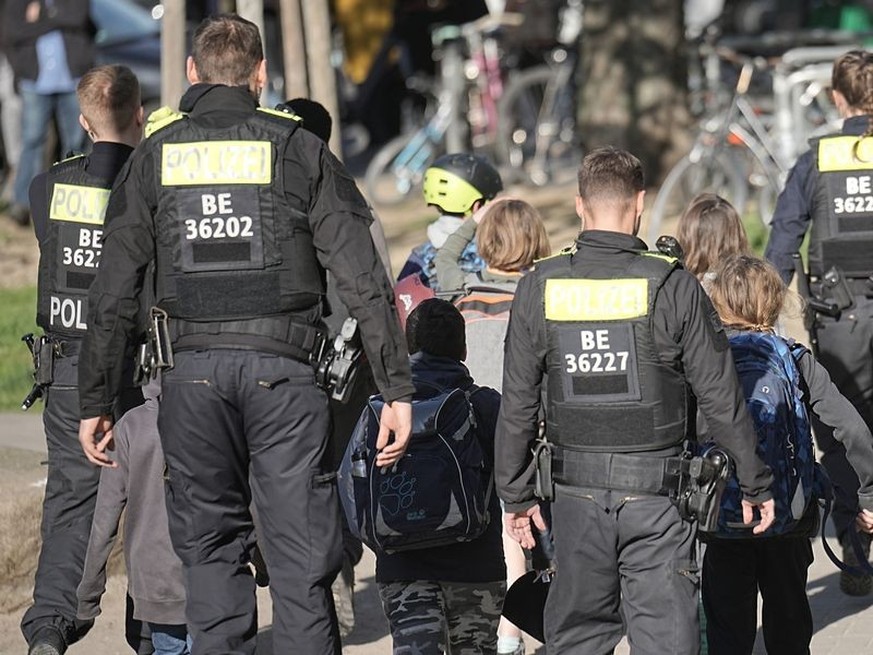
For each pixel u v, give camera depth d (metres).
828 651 16.36
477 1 50.56
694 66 40.59
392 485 13.23
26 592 17.81
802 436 13.29
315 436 12.53
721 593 13.84
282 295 12.41
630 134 40.41
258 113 12.59
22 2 38.00
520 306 12.52
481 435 13.55
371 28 56.19
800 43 41.34
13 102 44.81
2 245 38.75
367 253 12.44
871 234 17.73
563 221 37.62
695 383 12.05
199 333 12.43
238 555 12.77
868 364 17.94
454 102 42.31
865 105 17.88
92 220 14.70
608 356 12.17
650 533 12.15
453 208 18.02
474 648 13.80
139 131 15.12
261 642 16.98
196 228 12.38
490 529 13.67
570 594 12.41
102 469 13.57
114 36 47.16
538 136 42.88
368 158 53.19
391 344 12.30
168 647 13.86
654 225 33.06
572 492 12.31
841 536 17.34
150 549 13.44
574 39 44.38
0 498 17.73
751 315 13.73
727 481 12.21
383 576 13.66
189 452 12.46
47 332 14.88
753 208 36.47
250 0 24.88
